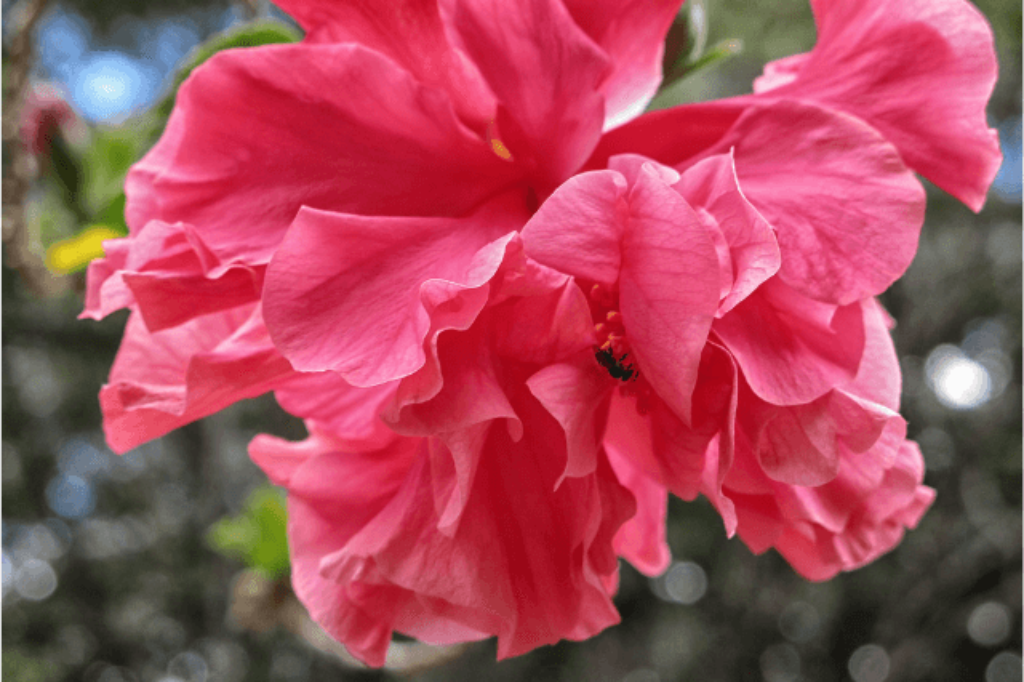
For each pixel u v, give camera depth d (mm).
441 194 198
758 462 197
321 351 181
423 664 336
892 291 1396
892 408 207
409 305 185
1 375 1224
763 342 189
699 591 1510
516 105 197
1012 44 1088
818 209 188
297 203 193
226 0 1183
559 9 191
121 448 205
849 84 203
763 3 1041
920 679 1456
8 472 1372
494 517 199
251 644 1206
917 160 200
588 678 1479
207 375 190
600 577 208
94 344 1226
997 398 1430
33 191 336
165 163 205
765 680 1524
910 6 200
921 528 1425
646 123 203
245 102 193
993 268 1359
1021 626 1448
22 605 1448
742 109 202
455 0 193
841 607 1488
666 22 203
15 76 284
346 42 198
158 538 1468
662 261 180
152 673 1479
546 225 183
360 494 216
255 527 396
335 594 217
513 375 194
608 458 218
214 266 190
